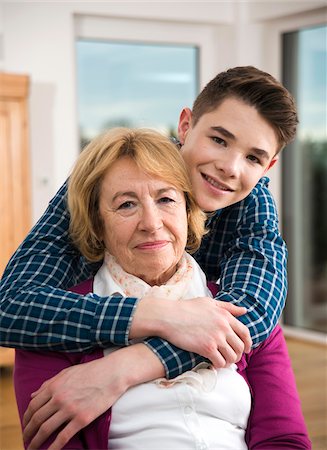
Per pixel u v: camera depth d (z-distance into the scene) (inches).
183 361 42.4
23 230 134.0
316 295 162.9
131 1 156.6
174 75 169.6
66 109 151.9
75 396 41.1
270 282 48.2
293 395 47.6
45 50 148.9
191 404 43.3
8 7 144.5
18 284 46.1
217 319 42.8
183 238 46.8
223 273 50.3
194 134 50.4
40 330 43.1
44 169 150.6
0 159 130.8
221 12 166.7
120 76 163.3
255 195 55.2
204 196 49.6
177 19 162.6
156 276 47.3
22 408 44.7
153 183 45.1
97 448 42.8
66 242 50.0
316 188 160.6
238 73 48.6
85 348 43.1
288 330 167.9
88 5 152.4
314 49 158.1
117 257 47.4
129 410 42.8
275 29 163.9
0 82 127.5
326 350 154.6
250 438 46.3
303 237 165.0
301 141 163.5
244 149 48.5
